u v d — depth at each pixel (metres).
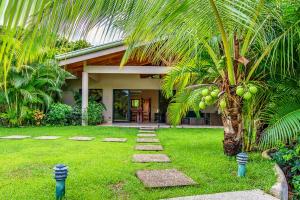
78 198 3.43
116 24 1.77
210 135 10.12
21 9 1.34
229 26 3.05
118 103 16.70
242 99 5.38
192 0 2.11
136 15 1.78
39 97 13.67
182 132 11.20
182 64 6.07
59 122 13.80
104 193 3.60
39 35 1.50
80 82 16.39
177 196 3.52
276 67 5.28
